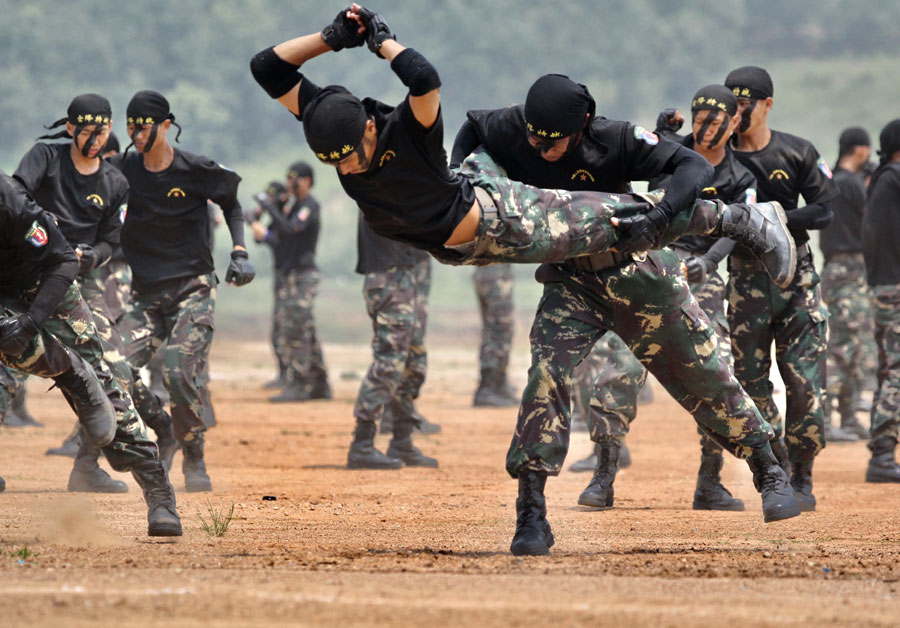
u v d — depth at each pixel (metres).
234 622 8.27
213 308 18.38
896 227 20.91
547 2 184.50
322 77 161.88
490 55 177.25
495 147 12.05
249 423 30.19
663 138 11.84
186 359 17.92
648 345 12.09
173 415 18.00
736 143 16.73
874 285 21.06
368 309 22.30
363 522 14.91
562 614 8.54
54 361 11.72
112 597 8.78
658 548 12.60
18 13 157.25
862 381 32.06
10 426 28.80
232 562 10.77
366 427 22.17
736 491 19.27
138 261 18.19
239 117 167.38
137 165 18.16
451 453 25.12
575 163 11.89
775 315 16.64
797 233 16.55
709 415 12.44
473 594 9.14
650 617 8.48
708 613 8.64
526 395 11.91
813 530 14.47
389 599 8.91
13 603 8.60
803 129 183.88
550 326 12.02
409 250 22.05
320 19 174.62
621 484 20.36
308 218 36.09
